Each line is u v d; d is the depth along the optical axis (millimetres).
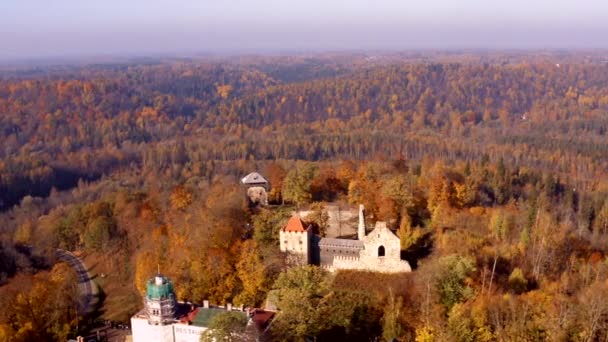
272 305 141000
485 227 180625
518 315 124875
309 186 199500
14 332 153750
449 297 133750
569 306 125375
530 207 189500
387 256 150875
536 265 157125
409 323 129000
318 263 162750
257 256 159625
